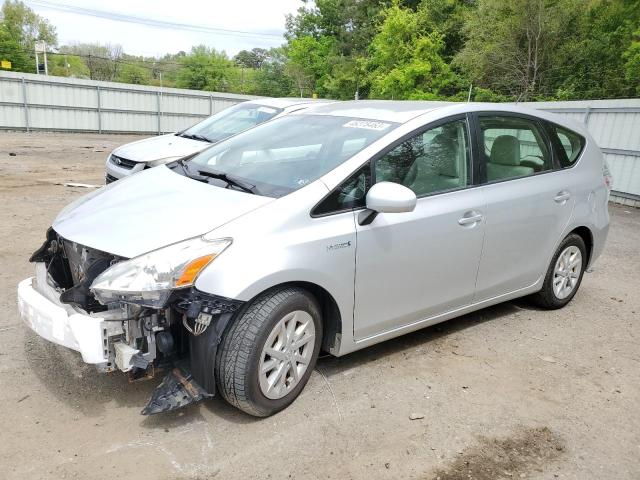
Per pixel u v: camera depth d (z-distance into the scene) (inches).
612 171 471.8
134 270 108.5
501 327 183.3
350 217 130.7
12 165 502.3
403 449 116.7
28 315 120.1
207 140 315.6
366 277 134.4
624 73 956.6
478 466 113.2
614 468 115.7
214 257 112.0
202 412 124.7
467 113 161.6
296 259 119.3
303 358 128.1
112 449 110.4
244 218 118.8
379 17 1624.0
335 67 1577.3
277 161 145.6
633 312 205.3
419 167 146.9
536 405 137.4
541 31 1035.3
